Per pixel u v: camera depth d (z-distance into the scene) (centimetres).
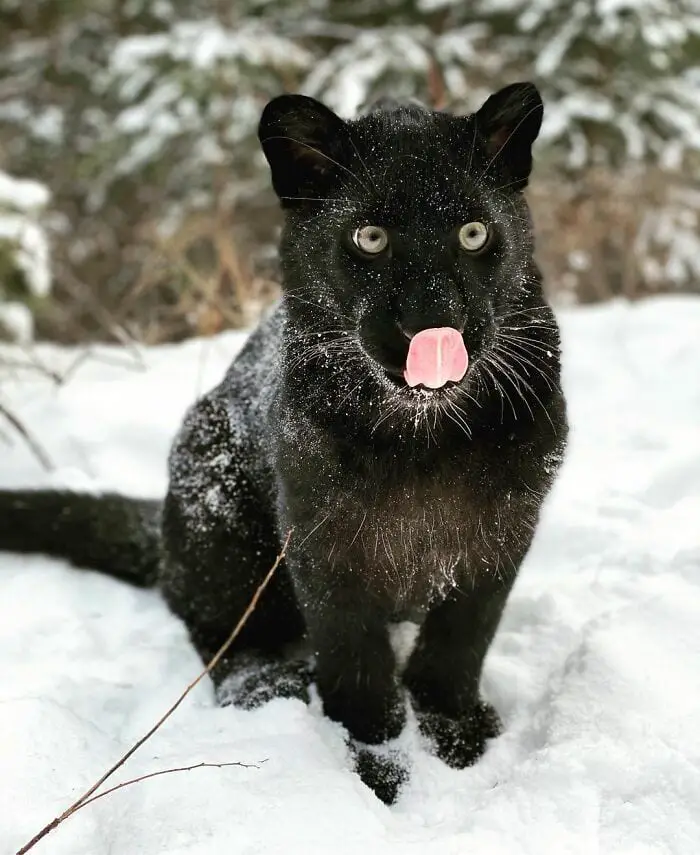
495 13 309
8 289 197
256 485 108
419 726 104
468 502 94
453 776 97
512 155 94
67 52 351
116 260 343
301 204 94
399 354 84
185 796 86
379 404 91
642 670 96
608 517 129
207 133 297
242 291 205
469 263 88
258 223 318
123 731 98
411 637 115
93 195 334
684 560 116
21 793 86
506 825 85
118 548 126
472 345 86
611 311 200
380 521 93
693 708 92
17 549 127
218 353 181
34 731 91
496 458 93
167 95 287
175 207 312
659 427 149
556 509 131
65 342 288
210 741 94
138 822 84
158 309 226
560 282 286
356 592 97
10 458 148
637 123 297
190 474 113
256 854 81
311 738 94
